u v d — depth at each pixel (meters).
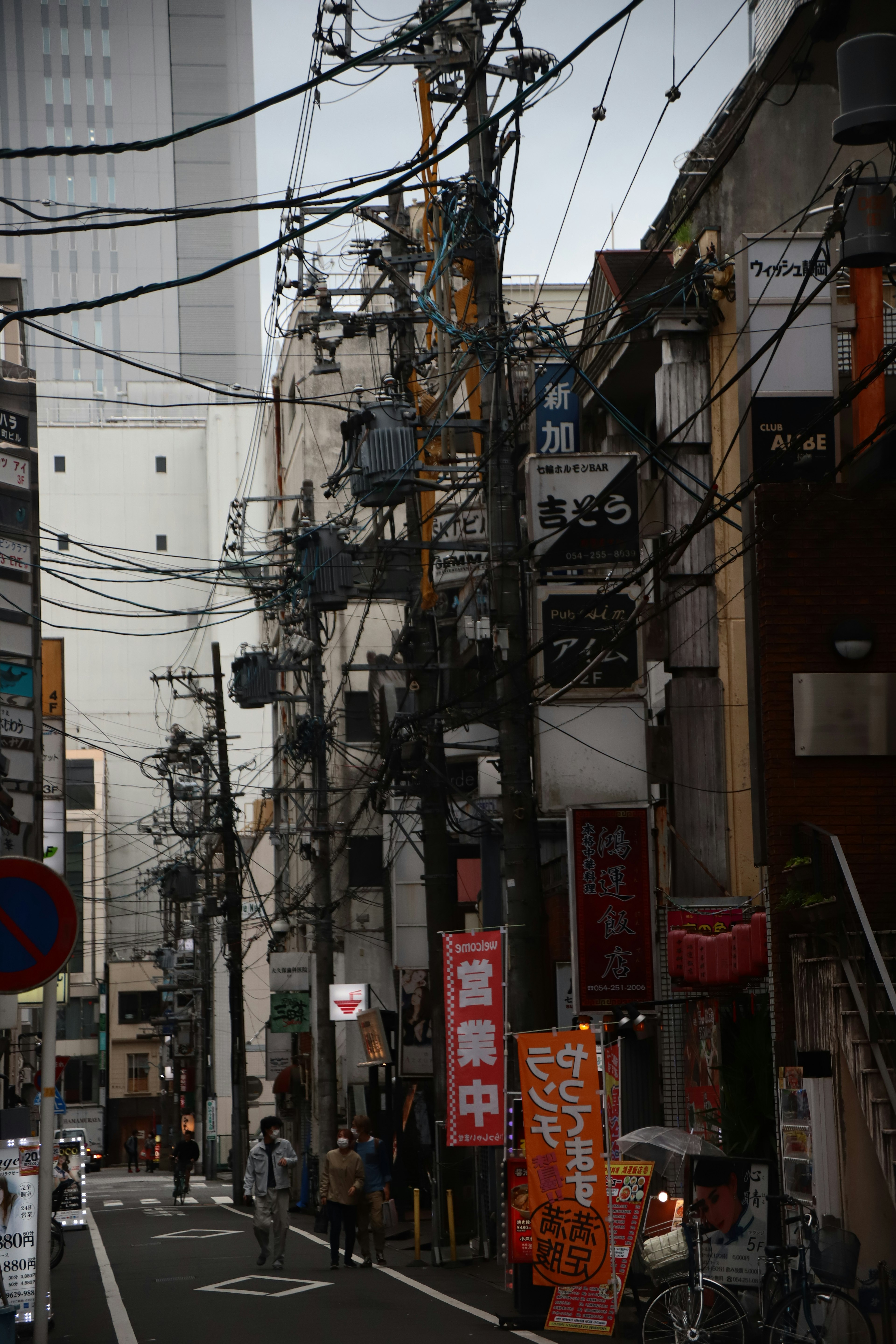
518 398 32.25
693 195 27.88
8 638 38.91
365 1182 27.00
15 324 42.50
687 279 26.58
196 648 121.19
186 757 57.47
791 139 27.23
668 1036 24.98
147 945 111.06
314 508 50.62
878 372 15.59
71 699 120.00
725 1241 16.62
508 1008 22.84
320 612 37.81
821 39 24.23
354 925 52.12
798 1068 17.83
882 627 20.17
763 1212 16.55
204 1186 69.88
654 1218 18.28
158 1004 108.12
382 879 52.41
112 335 171.50
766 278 23.58
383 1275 25.36
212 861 65.44
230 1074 84.69
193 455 126.19
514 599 23.03
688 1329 14.74
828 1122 17.11
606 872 25.11
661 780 25.72
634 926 25.00
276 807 66.19
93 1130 97.31
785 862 19.55
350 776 53.47
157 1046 108.00
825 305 23.52
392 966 50.56
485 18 22.52
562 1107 17.53
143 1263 29.16
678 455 26.56
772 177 27.34
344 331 30.91
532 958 22.70
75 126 179.00
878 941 17.31
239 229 178.38
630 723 26.02
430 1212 41.69
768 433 23.12
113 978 108.00
